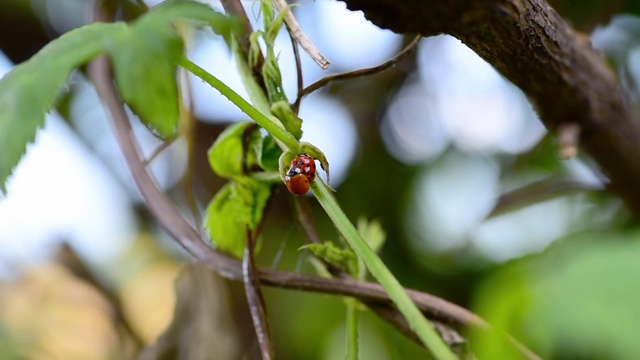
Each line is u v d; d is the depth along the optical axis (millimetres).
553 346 233
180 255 572
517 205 451
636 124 345
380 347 455
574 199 437
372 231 339
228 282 402
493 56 298
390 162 527
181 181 458
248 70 306
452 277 479
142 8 393
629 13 463
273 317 491
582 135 344
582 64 321
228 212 338
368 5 276
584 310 219
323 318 482
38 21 491
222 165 325
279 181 322
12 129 262
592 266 223
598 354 221
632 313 218
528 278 237
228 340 396
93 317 576
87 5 480
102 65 368
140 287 572
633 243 226
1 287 579
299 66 312
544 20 296
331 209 282
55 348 566
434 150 533
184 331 396
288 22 300
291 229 410
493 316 244
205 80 270
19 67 268
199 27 268
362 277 322
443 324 312
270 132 278
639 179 357
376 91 526
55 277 590
